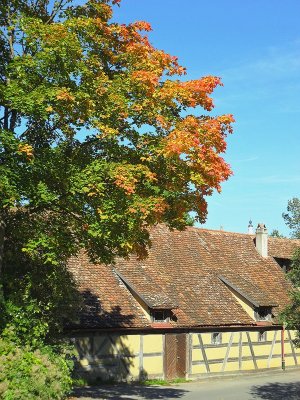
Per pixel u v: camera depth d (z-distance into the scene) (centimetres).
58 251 1477
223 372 2689
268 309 2931
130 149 1470
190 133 1376
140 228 1420
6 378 1345
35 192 1322
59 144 1517
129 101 1415
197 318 2605
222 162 1389
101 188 1324
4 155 1317
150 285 2553
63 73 1330
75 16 1548
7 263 1645
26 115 1420
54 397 1422
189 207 1489
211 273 2962
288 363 3014
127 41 1548
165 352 2477
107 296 2391
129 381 2334
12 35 1508
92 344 2238
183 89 1420
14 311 1527
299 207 6950
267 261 3381
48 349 1570
